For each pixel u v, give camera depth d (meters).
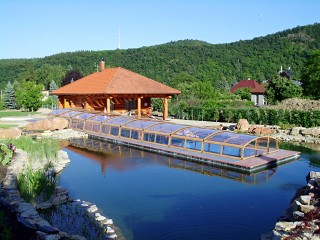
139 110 34.19
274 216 10.66
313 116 29.38
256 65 109.69
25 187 11.56
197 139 19.14
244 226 9.97
